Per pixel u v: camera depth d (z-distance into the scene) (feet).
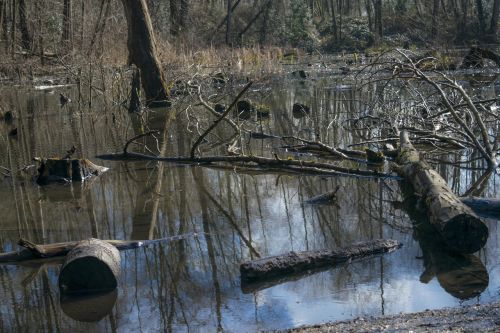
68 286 19.35
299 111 57.77
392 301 17.25
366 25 153.38
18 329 17.04
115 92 70.74
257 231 24.50
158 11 130.93
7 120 60.08
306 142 37.40
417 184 26.43
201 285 19.39
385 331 14.47
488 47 117.29
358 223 24.81
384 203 27.43
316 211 26.76
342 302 17.42
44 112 65.31
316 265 20.26
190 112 60.70
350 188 30.27
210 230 24.91
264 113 57.47
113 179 34.35
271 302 17.72
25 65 92.68
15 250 23.22
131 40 64.64
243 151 40.50
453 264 20.03
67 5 99.30
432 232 23.24
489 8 144.77
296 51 131.64
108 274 19.31
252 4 160.35
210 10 146.92
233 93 75.77
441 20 129.29
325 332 14.93
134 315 17.49
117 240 23.43
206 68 86.22
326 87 76.95
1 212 28.73
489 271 19.29
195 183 32.65
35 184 34.14
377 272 19.56
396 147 37.17
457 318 14.84
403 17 146.72
